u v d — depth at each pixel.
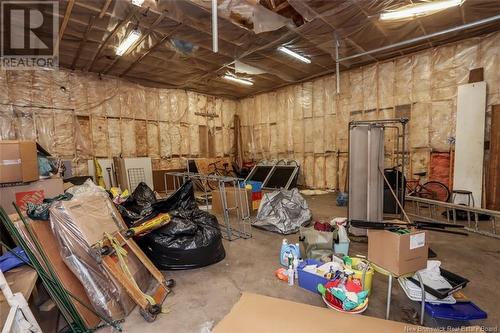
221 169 7.57
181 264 2.47
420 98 4.90
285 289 2.13
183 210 2.82
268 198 3.84
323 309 1.50
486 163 4.19
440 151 4.71
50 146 5.08
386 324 1.37
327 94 6.30
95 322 1.73
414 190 4.79
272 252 2.88
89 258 1.77
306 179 6.88
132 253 2.10
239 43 4.21
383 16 3.41
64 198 2.03
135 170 6.02
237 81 6.55
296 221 3.62
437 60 4.67
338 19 3.47
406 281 1.78
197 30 3.73
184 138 7.23
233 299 2.01
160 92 6.75
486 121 4.20
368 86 5.56
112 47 4.34
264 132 7.78
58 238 1.74
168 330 1.68
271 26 3.49
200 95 7.57
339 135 6.13
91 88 5.59
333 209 4.65
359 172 3.12
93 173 5.53
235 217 4.29
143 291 2.03
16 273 1.68
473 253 2.72
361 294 1.69
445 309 1.66
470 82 4.30
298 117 6.94
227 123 8.26
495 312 1.79
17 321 1.33
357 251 2.79
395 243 1.61
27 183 2.65
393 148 5.22
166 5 3.08
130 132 6.20
